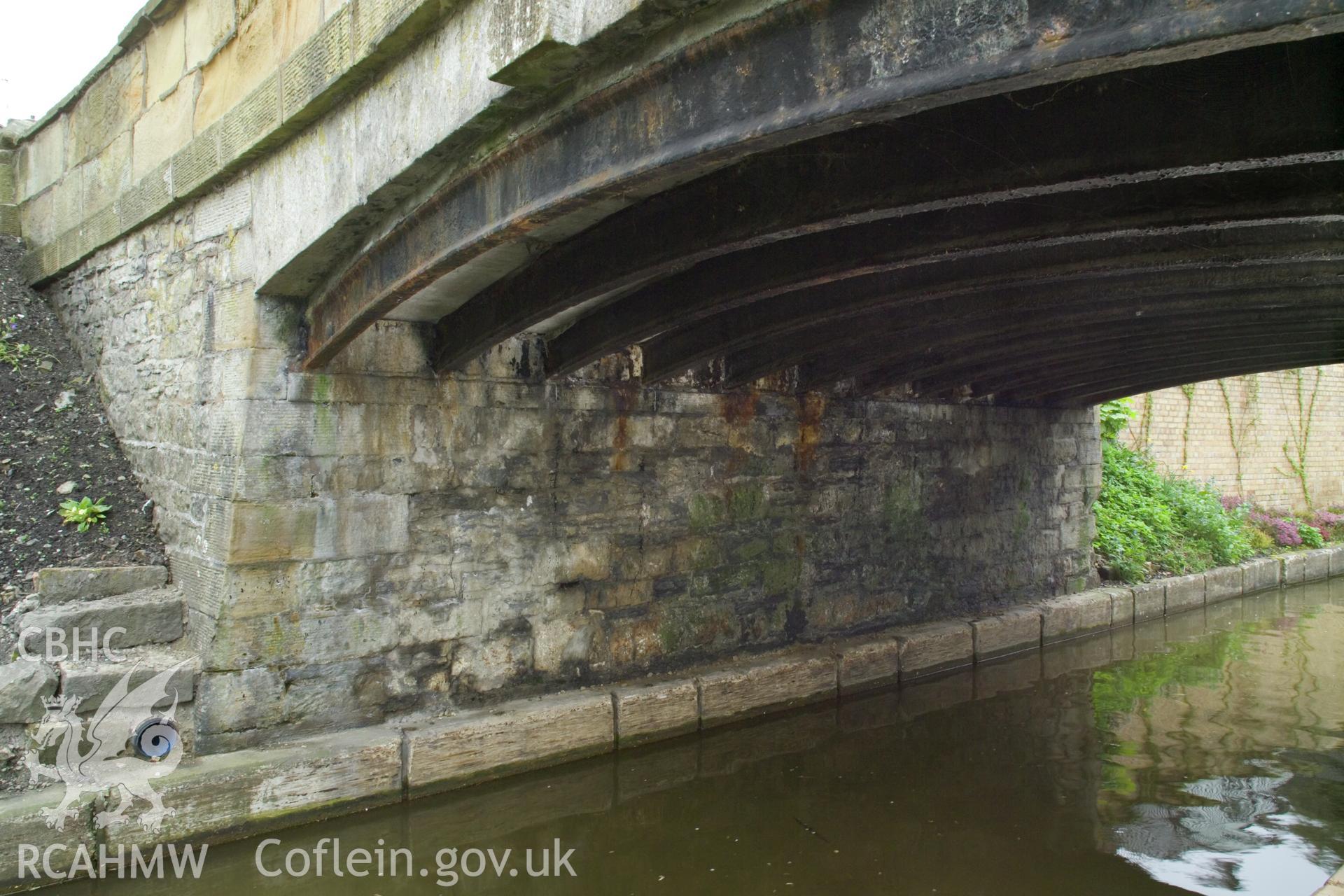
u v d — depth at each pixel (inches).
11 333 289.9
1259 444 682.8
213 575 197.6
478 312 202.5
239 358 197.0
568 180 127.5
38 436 253.6
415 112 145.6
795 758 251.6
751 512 287.9
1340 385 758.5
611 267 166.4
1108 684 330.3
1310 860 195.3
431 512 219.0
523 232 140.6
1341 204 119.9
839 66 98.0
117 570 213.5
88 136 281.3
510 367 231.8
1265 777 241.6
